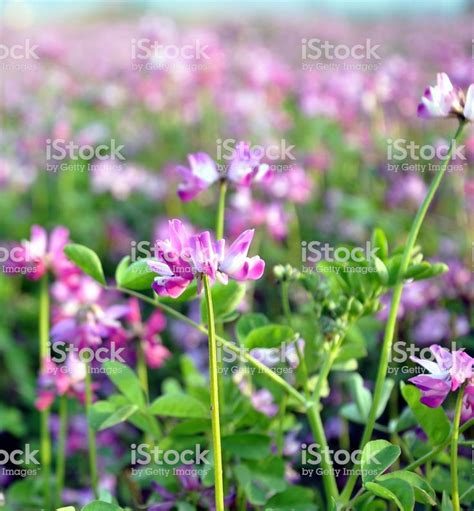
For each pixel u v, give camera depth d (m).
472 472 0.34
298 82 1.09
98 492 0.40
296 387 0.36
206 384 0.40
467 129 0.92
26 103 1.20
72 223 0.81
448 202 0.76
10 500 0.41
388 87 0.92
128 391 0.34
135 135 1.03
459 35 1.74
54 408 0.52
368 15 2.61
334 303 0.33
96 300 0.40
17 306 0.65
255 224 0.60
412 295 0.46
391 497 0.29
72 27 2.42
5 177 0.86
